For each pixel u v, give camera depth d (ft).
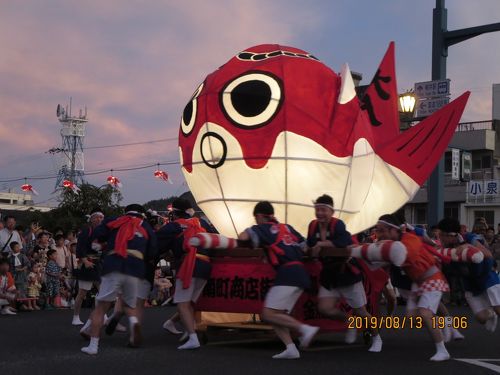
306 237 26.61
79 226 101.24
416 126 30.73
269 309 22.67
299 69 27.22
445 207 120.67
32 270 46.44
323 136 26.50
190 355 23.76
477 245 26.35
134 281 24.66
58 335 30.01
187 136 28.71
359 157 27.89
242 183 26.73
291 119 26.22
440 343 23.25
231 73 27.78
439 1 46.85
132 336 25.49
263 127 26.35
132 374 19.81
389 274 26.89
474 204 115.75
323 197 23.73
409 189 30.30
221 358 23.03
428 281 23.65
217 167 27.12
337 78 27.58
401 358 23.63
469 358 23.84
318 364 21.89
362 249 23.41
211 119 27.32
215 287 26.12
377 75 32.37
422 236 26.11
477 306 26.81
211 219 28.50
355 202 27.78
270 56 28.02
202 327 28.02
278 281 22.67
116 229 24.86
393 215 24.59
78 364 21.66
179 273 25.39
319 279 24.95
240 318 29.68
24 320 37.52
